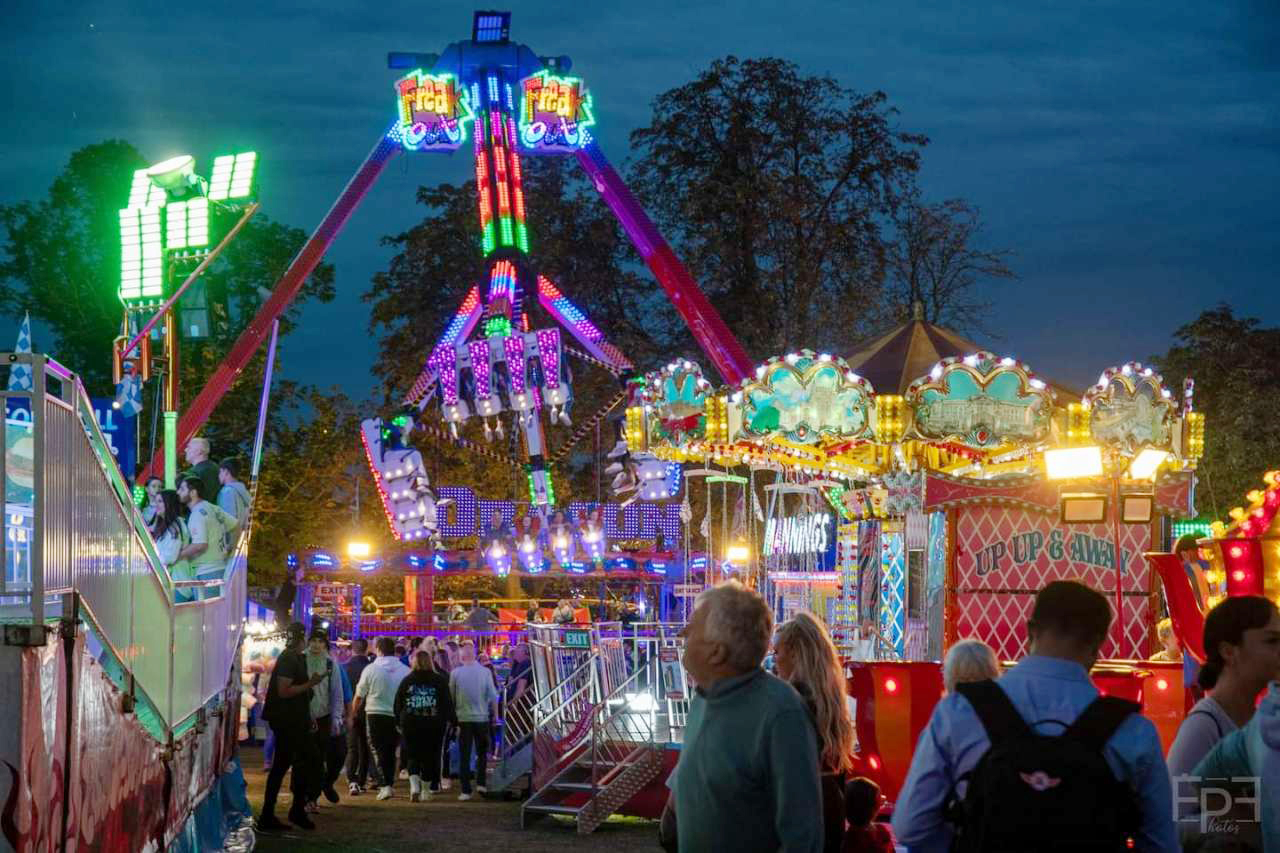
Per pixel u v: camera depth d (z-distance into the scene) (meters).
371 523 41.66
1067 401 16.58
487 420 27.70
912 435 15.73
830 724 7.15
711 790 5.05
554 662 16.97
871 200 45.78
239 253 45.41
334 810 16.66
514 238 27.89
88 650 7.61
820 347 44.38
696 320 28.88
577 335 28.30
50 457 6.64
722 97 45.84
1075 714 4.54
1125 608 15.41
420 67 28.41
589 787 15.09
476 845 13.84
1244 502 42.78
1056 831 4.32
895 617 16.94
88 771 7.30
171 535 14.34
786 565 22.84
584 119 28.55
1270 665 5.21
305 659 15.09
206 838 12.55
